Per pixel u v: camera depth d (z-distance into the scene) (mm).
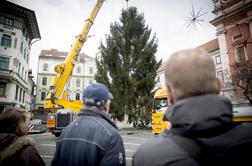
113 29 24125
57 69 13547
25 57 32594
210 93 976
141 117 20812
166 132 1089
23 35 30406
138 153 983
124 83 21438
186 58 1023
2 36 26719
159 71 48219
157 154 892
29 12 28781
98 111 2088
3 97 25422
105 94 2172
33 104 48969
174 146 882
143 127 21422
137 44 23016
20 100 30734
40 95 50094
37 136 14883
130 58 23234
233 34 25656
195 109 883
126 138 12391
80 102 13812
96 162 1825
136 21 23922
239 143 827
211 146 818
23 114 2178
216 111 853
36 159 1954
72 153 1883
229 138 833
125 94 20906
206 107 872
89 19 15492
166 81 1134
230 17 26062
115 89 21125
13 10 27594
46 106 12898
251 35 23438
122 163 1864
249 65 18703
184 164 818
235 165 818
